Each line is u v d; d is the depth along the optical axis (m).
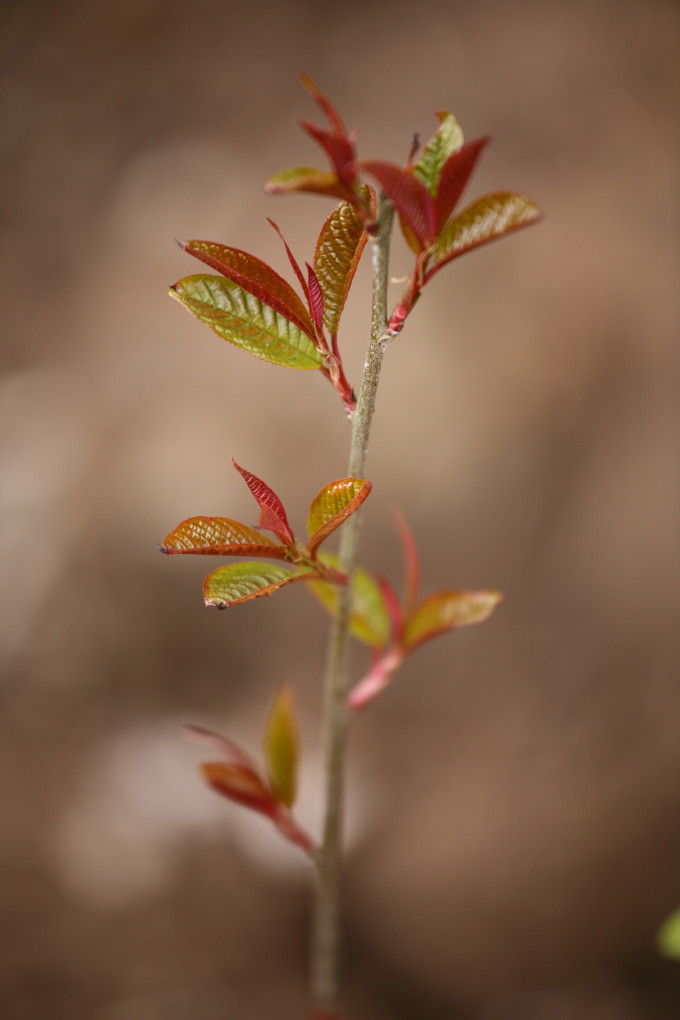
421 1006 0.90
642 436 1.26
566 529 1.21
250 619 1.18
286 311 0.52
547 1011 0.88
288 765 0.59
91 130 1.63
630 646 1.13
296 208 1.44
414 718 1.10
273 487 1.21
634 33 1.64
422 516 1.21
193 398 1.27
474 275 1.35
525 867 0.92
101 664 1.15
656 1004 0.89
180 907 0.94
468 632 1.17
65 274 1.46
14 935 0.89
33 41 1.74
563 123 1.53
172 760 1.06
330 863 0.59
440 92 1.59
